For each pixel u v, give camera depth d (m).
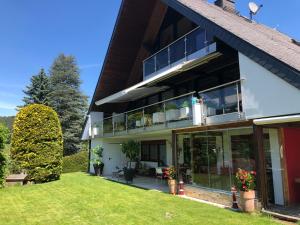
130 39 22.22
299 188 12.05
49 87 50.97
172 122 15.41
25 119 19.80
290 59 10.69
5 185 18.39
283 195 11.45
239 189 10.84
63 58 56.62
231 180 12.03
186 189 14.59
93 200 13.55
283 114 9.70
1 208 12.27
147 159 23.95
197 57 15.69
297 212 10.12
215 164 13.02
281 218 9.62
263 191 10.48
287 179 11.64
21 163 19.41
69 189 16.94
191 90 18.53
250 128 11.27
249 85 10.97
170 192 15.04
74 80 55.25
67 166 30.58
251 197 10.52
